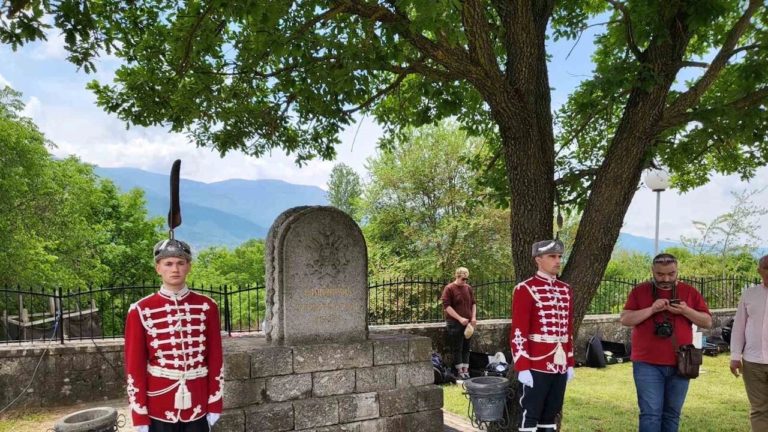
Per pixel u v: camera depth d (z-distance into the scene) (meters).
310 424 5.15
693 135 6.00
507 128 5.44
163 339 3.74
